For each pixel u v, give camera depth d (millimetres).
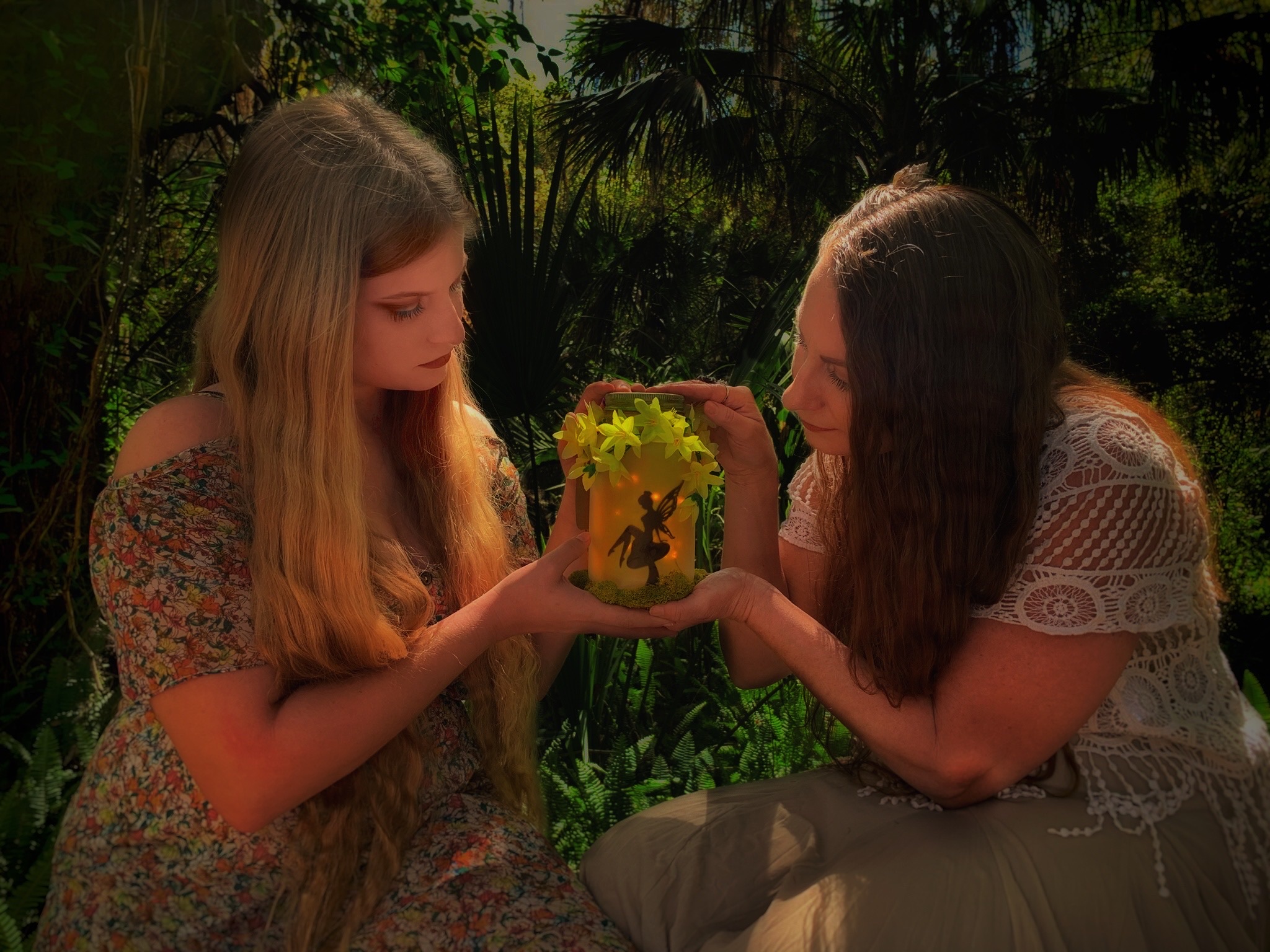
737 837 888
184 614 768
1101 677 793
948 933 750
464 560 973
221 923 815
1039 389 832
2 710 1583
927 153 3732
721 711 1728
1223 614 3230
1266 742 858
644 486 860
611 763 1451
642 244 3828
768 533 1039
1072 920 756
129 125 1771
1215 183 4094
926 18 3613
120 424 1917
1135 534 785
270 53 2232
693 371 3551
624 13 3773
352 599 804
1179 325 4070
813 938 758
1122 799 797
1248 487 3807
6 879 1130
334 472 806
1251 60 3422
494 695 985
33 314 1667
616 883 873
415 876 825
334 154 816
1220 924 779
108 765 812
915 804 875
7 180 1604
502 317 1586
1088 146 3586
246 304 816
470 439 1015
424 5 2346
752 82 3814
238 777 759
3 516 1651
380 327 841
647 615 852
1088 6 3732
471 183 1641
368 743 793
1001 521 824
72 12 1653
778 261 3918
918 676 843
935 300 834
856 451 869
